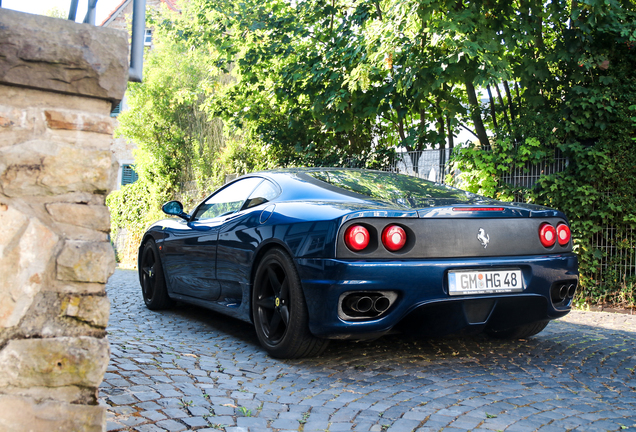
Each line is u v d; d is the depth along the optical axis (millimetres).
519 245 3205
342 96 8328
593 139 6793
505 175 7395
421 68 7293
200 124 14125
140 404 2371
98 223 1641
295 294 3135
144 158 15055
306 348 3223
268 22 9859
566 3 7082
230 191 4410
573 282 3428
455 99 8117
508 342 3914
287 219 3303
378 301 2910
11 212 1533
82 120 1636
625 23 6637
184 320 4719
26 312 1545
